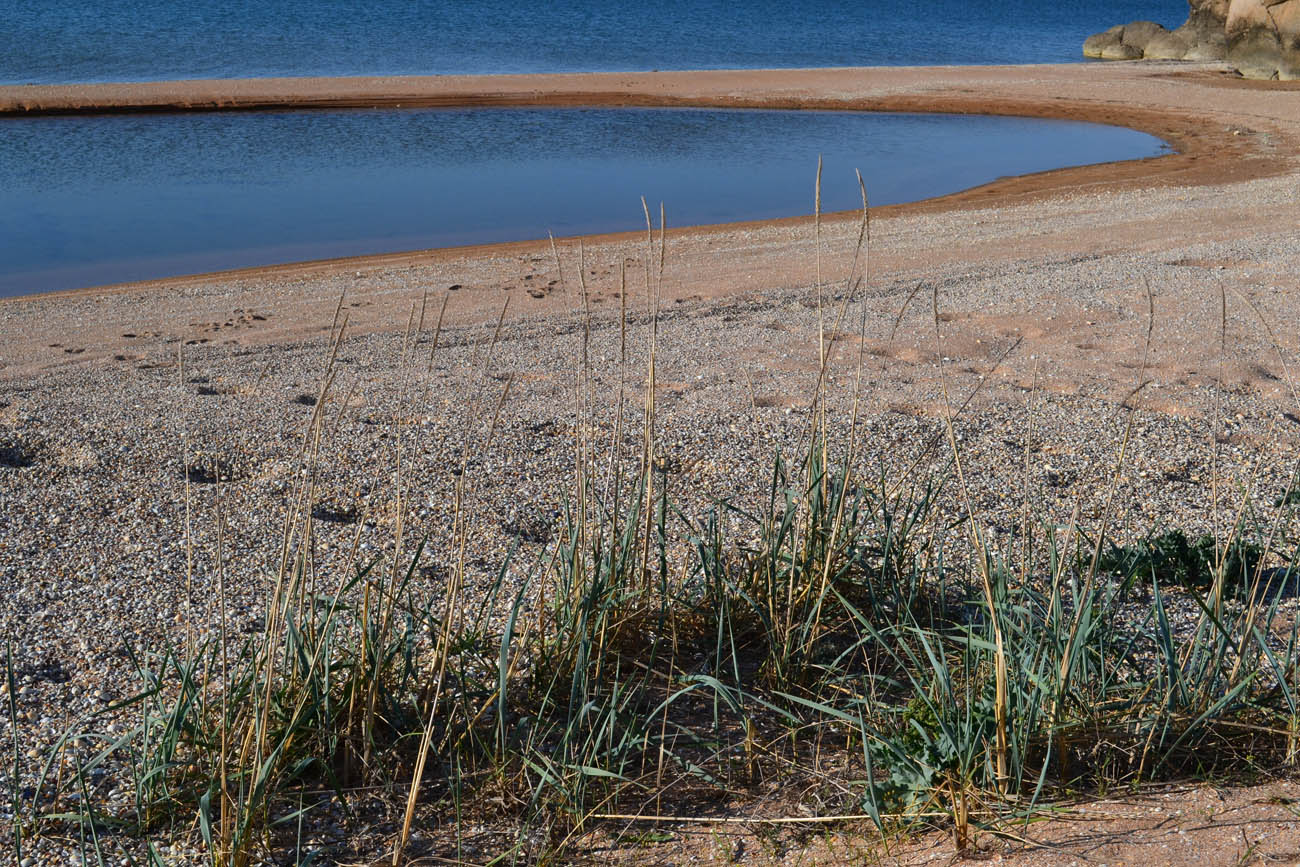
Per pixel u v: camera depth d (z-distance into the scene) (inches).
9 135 1013.8
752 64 1980.8
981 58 2230.6
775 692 138.8
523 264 551.2
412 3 2871.6
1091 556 181.2
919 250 560.1
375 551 187.9
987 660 136.6
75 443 244.4
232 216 717.9
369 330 401.1
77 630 159.2
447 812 120.8
